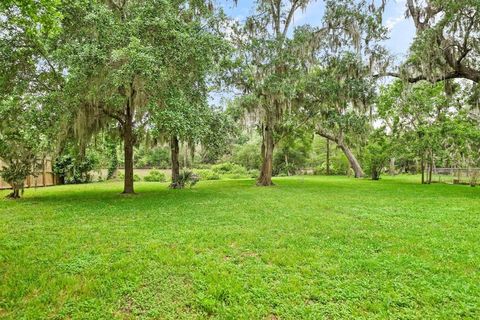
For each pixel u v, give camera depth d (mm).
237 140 24266
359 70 14148
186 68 9539
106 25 8117
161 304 2783
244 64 14523
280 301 2812
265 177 16125
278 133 16422
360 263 3734
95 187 15758
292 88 13445
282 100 13594
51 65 9094
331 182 18891
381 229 5539
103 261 3846
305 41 14055
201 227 5688
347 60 14031
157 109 8641
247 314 2602
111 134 12570
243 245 4523
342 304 2760
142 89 8531
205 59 9633
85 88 8188
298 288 3055
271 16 15523
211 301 2809
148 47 7965
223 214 7023
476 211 7465
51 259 3908
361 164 28609
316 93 14906
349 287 3082
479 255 4055
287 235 5094
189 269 3576
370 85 14328
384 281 3227
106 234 5156
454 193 11820
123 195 10930
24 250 4262
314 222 6113
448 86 14266
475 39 10859
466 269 3580
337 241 4746
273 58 13820
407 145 18375
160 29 8664
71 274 3430
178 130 8742
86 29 8250
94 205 8430
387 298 2852
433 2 11297
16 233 5234
